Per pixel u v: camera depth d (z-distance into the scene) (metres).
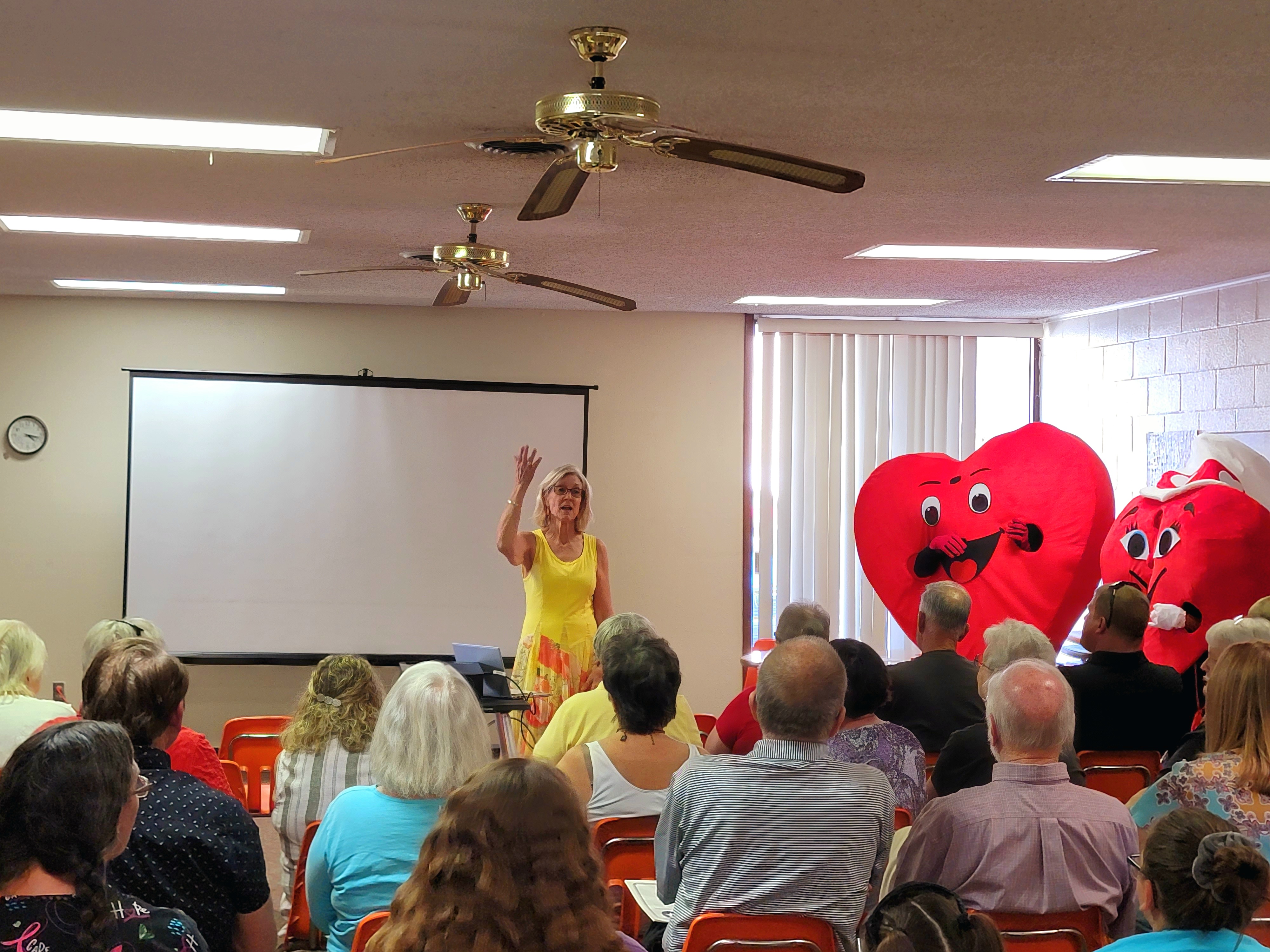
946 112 3.02
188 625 6.86
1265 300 5.69
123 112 3.06
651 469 7.40
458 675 2.29
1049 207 4.19
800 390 7.50
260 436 6.93
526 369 7.30
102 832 1.41
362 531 7.01
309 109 3.03
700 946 2.08
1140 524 5.28
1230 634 3.23
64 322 6.90
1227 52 2.53
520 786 1.31
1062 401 7.55
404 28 2.43
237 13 2.35
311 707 2.94
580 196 4.05
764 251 5.17
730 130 3.22
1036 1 2.26
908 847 2.29
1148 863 1.67
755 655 6.63
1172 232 4.64
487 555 7.11
